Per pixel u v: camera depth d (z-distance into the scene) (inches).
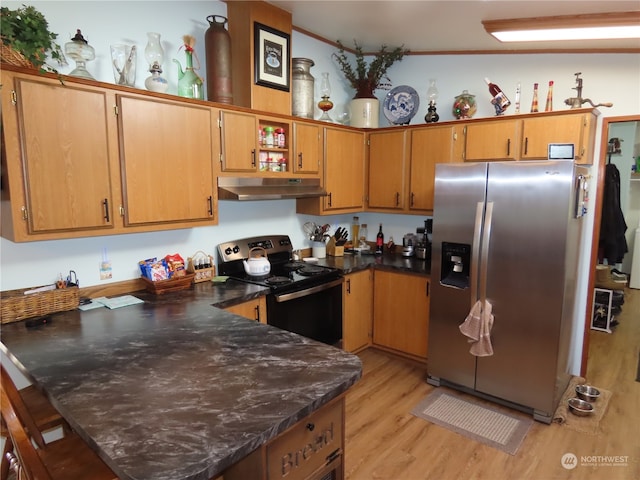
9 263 78.7
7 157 67.4
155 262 98.6
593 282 125.0
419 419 104.0
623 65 114.5
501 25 102.4
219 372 54.5
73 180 75.0
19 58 66.6
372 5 103.6
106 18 86.7
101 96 77.4
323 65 143.9
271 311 102.9
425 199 133.9
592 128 112.7
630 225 235.6
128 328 71.9
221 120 97.8
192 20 103.0
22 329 71.6
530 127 112.3
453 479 82.9
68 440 60.4
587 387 117.2
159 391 49.4
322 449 53.5
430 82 137.8
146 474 34.8
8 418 44.8
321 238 144.4
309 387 50.2
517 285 101.2
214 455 37.4
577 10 90.0
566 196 92.5
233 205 119.3
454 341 115.3
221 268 114.2
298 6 108.6
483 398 113.3
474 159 122.7
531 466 86.7
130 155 82.3
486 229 101.9
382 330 140.0
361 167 145.5
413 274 129.0
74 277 87.7
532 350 101.3
